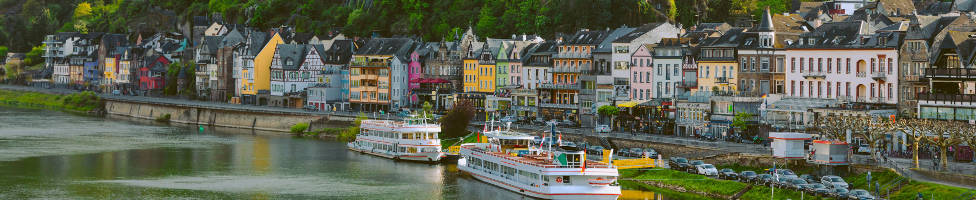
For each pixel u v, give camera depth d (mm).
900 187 127812
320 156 195125
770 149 161250
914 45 167875
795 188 130125
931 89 162125
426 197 147125
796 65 187875
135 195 149500
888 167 135375
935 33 169375
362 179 164375
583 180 139750
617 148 182500
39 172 172625
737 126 182500
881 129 145625
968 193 117938
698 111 193125
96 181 163000
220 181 163000
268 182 161750
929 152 150875
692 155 166375
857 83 177375
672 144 170500
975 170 132625
